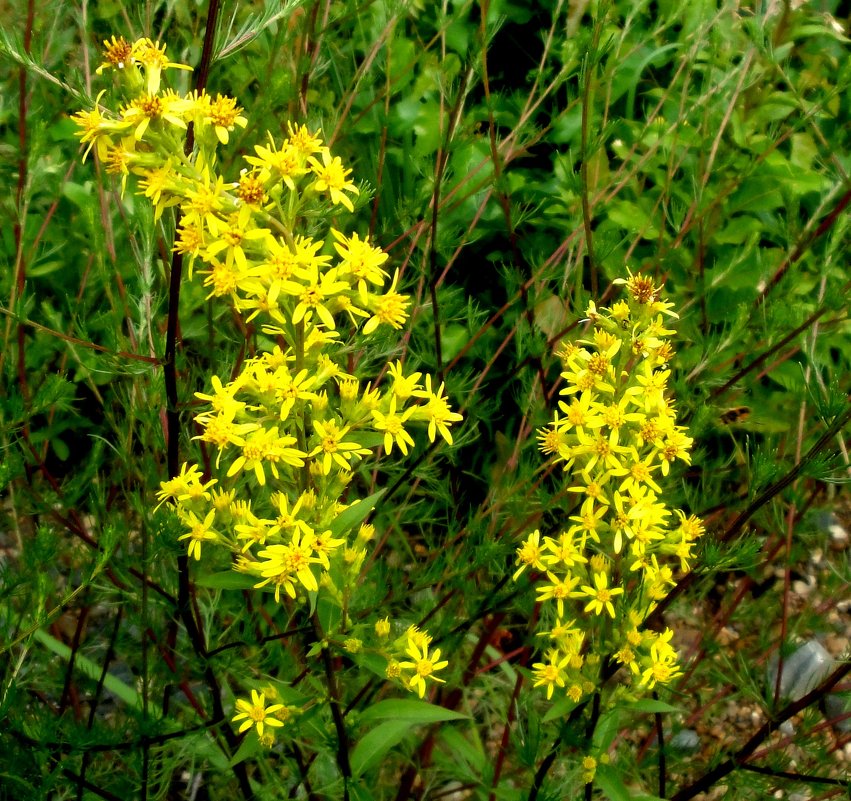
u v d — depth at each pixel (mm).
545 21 710
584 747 442
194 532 406
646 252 697
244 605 501
